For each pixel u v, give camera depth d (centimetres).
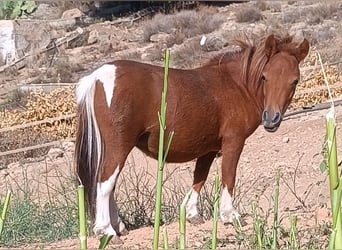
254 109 687
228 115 684
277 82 663
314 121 1052
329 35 1691
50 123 1166
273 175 862
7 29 2041
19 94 1525
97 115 652
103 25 2167
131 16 2241
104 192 648
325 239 565
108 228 643
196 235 634
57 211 712
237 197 753
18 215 700
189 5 2256
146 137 664
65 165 1022
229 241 584
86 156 655
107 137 650
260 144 1002
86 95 654
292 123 1055
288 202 749
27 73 1886
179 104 664
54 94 1259
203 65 695
